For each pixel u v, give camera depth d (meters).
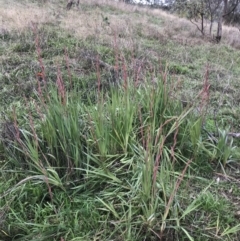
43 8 10.00
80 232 2.31
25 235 2.32
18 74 4.77
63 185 2.64
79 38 6.61
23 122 3.43
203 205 2.53
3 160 2.96
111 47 6.12
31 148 2.58
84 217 2.41
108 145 2.80
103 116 2.91
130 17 11.62
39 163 2.59
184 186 2.70
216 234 2.34
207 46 8.23
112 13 12.24
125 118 2.85
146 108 3.21
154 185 2.25
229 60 7.17
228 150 3.05
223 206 2.55
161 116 3.03
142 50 6.27
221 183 2.88
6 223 2.36
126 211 2.39
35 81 4.55
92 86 4.39
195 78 5.59
